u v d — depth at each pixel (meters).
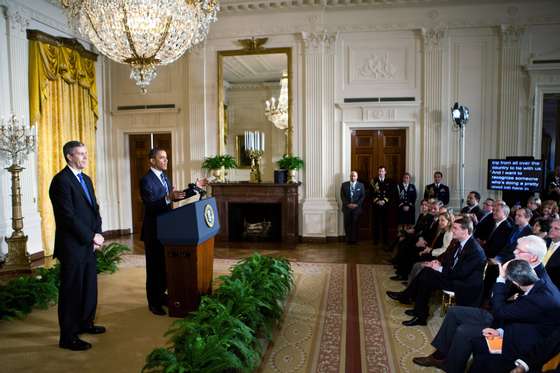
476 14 7.30
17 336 3.39
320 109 7.75
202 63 8.10
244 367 2.67
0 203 6.05
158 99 8.46
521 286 2.38
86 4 4.20
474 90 7.44
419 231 5.51
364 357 3.18
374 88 7.69
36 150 6.75
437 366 3.01
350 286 4.98
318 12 7.62
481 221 5.25
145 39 4.20
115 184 8.73
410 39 7.57
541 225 3.94
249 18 7.88
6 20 6.21
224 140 8.16
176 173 8.45
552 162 8.61
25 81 6.55
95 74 8.30
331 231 7.82
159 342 3.24
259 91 8.05
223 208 7.88
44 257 6.85
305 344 3.41
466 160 7.53
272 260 4.64
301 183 7.87
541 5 7.12
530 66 7.13
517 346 2.31
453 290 3.64
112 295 4.43
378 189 7.43
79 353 3.06
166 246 3.63
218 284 4.84
